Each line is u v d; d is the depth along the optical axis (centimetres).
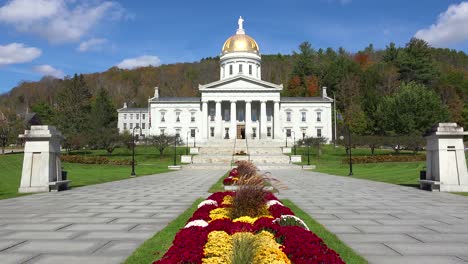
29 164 2044
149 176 3519
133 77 18175
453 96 10062
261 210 1032
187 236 704
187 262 577
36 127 2062
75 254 780
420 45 10875
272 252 605
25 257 756
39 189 2025
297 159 6078
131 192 2027
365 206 1466
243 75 8919
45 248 827
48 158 2053
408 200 1639
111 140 6925
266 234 734
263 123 8994
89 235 957
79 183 2653
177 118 9569
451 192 1927
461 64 13975
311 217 1212
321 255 596
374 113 9162
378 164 5053
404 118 7456
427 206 1457
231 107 9012
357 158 5284
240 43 9769
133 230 1019
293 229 749
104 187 2334
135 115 12344
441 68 12375
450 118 8119
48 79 16625
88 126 10119
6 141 7450
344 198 1727
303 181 2781
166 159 6475
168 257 596
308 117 9519
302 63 12812
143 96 16550
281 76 15588
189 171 4544
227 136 9400
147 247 817
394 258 752
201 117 9525
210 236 711
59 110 10456
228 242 661
